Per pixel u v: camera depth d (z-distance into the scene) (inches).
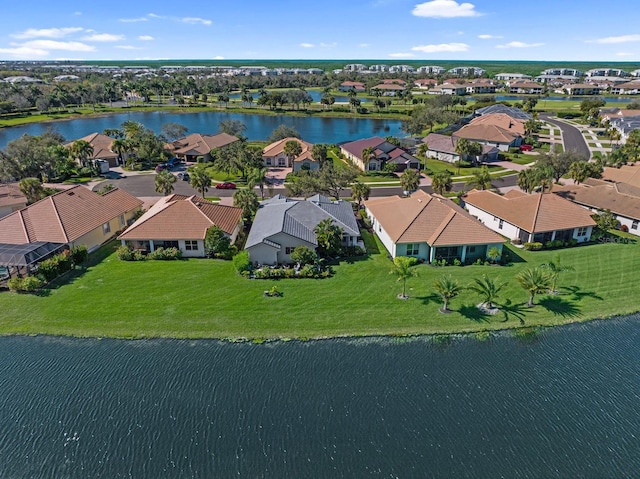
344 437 964.0
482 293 1412.4
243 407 1046.4
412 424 1000.9
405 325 1360.7
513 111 5575.8
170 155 3779.5
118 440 962.7
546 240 1972.2
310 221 1931.6
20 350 1250.6
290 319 1382.9
